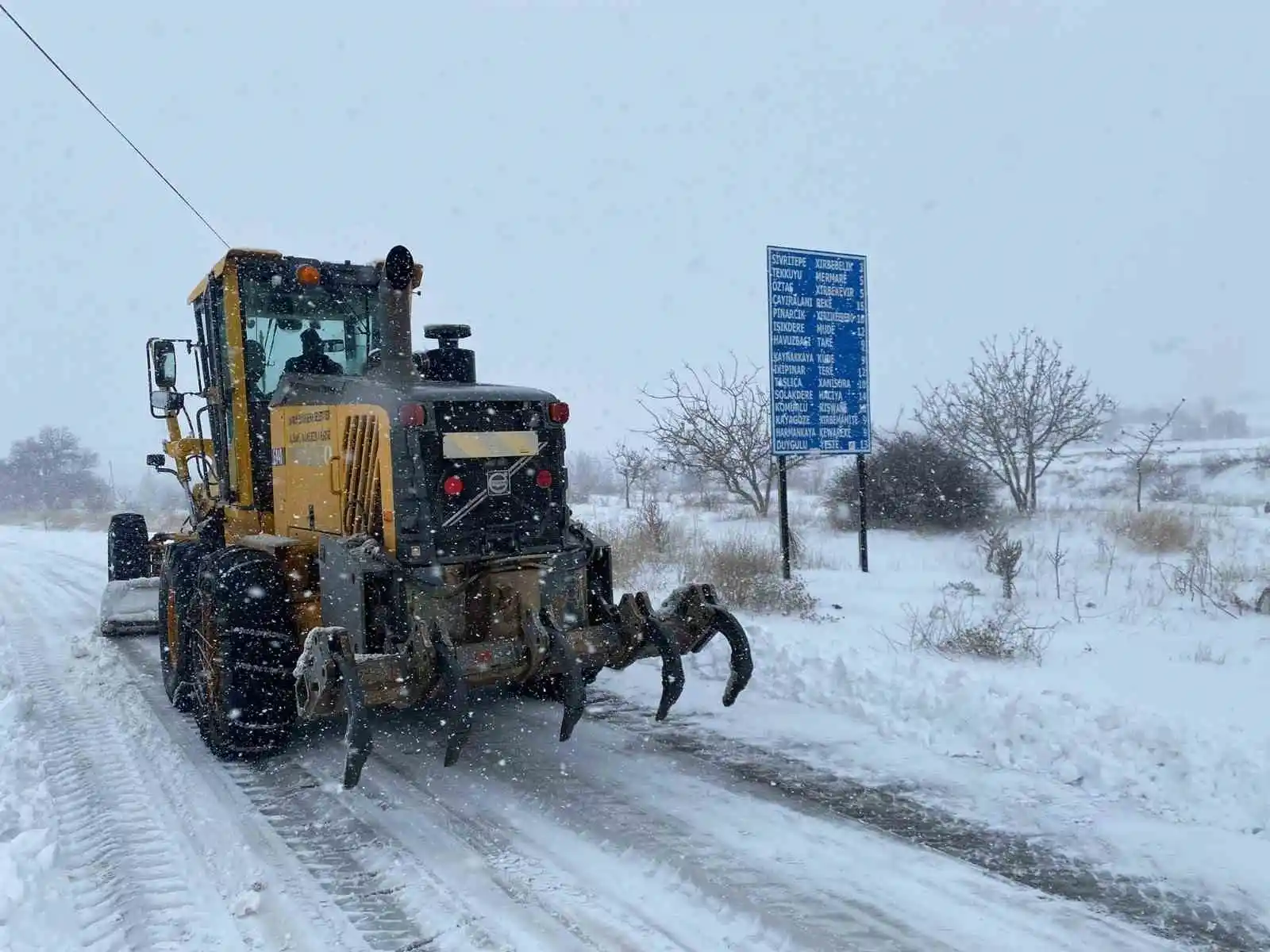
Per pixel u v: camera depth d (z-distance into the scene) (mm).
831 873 3982
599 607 5582
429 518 5059
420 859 4242
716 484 23875
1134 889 3795
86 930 3643
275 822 4699
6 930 3430
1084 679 6645
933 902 3717
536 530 5344
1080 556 12375
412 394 5137
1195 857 4055
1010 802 4695
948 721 5730
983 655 7371
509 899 3850
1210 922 3537
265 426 6918
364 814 4781
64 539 24469
